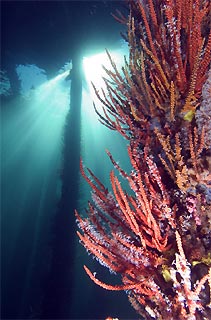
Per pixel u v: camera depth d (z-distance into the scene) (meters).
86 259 15.75
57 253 12.51
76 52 14.11
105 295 15.42
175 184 2.46
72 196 13.07
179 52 2.34
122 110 2.81
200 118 2.32
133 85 2.53
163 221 2.39
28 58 15.43
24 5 11.92
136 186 2.29
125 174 2.43
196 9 2.29
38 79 18.44
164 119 2.54
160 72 2.43
